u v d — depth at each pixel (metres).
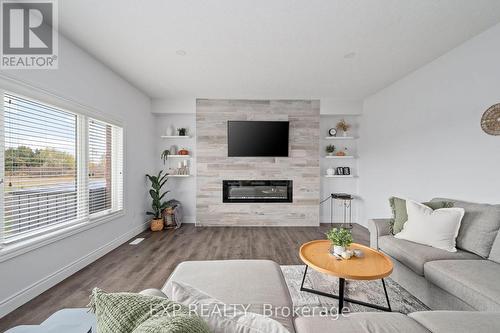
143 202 3.99
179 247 3.13
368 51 2.52
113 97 3.06
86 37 2.25
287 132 4.23
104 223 2.88
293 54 2.60
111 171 3.19
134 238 3.51
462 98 2.32
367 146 4.23
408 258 1.88
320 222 4.61
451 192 2.44
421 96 2.88
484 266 1.58
